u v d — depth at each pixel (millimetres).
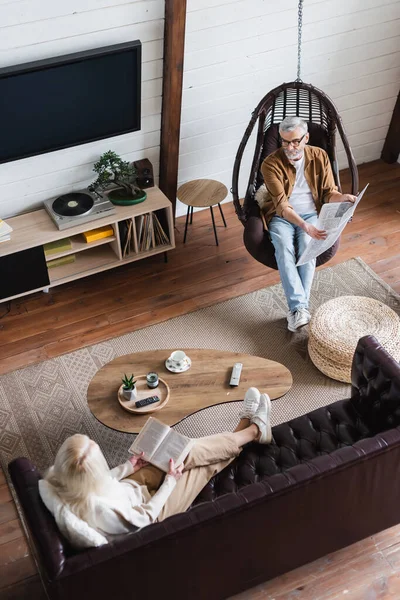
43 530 2148
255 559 2436
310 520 2422
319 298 4039
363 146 5070
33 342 3826
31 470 2354
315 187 3865
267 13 4020
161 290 4137
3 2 3301
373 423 2803
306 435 2811
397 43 4609
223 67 4125
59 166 3975
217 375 3113
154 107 4051
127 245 4137
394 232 4500
